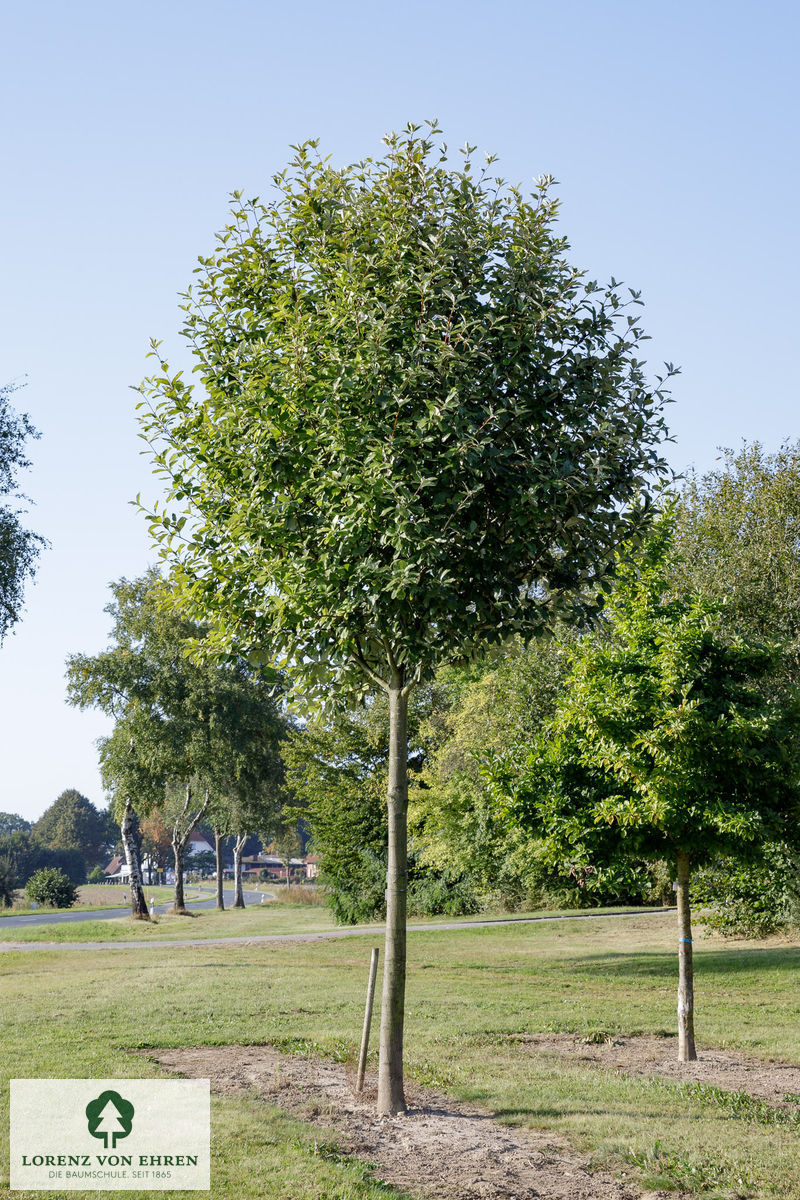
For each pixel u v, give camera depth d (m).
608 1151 6.95
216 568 8.61
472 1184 6.19
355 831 36.03
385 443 7.34
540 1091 8.77
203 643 9.07
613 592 11.37
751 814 9.93
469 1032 11.98
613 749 10.40
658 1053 10.92
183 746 44.31
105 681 44.53
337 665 8.66
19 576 27.75
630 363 8.38
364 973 18.66
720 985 16.89
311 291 8.40
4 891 79.88
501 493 7.86
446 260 7.88
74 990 16.22
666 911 32.25
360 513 7.36
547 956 22.31
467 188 8.26
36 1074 8.97
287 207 8.59
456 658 8.62
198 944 27.97
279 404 7.90
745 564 22.73
